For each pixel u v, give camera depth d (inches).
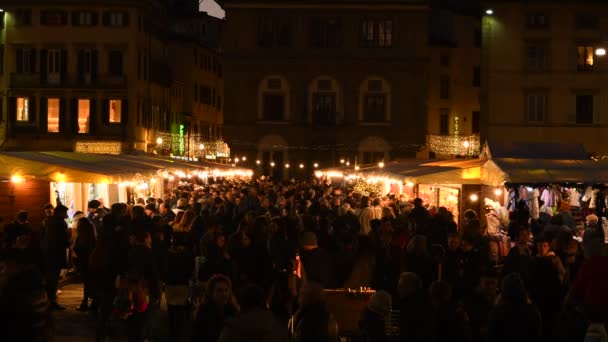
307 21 3142.2
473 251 598.9
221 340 386.0
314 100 3152.1
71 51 2728.8
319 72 3147.1
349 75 3139.8
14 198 1071.0
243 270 614.9
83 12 2733.8
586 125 2522.1
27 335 336.8
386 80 3139.8
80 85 2719.0
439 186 1279.5
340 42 3142.2
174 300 619.5
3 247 711.1
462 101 3452.3
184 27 3651.6
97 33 2733.8
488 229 957.2
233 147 3154.5
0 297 339.3
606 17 2527.1
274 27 3152.1
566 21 2529.5
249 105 3149.6
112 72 2731.3
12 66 2731.3
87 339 660.1
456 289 586.9
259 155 3154.5
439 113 3422.7
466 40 3457.2
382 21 3139.8
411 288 455.5
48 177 975.0
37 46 2728.8
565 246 619.5
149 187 1569.9
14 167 976.9
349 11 3129.9
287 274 520.7
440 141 3161.9
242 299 391.5
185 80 3383.4
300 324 413.1
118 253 652.1
